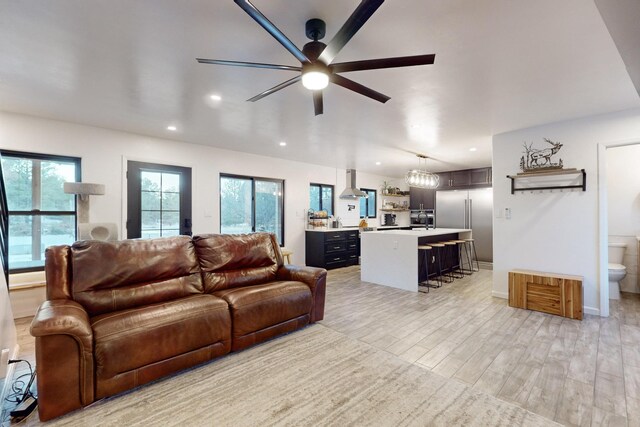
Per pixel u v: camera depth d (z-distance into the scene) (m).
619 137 3.26
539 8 1.61
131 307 2.34
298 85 2.61
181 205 4.76
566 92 2.74
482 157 5.77
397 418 1.70
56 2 1.58
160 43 1.99
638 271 4.30
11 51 2.07
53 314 1.77
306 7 1.64
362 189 8.13
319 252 6.33
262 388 2.00
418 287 4.76
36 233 3.63
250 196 5.77
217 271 2.95
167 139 4.57
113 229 3.66
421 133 4.11
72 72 2.39
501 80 2.49
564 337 2.81
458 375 2.16
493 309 3.65
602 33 1.83
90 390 1.81
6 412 1.78
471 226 7.02
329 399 1.88
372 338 2.80
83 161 3.83
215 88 2.70
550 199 3.74
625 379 2.09
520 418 1.70
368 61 1.65
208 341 2.29
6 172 3.45
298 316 2.96
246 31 1.87
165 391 1.97
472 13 1.66
